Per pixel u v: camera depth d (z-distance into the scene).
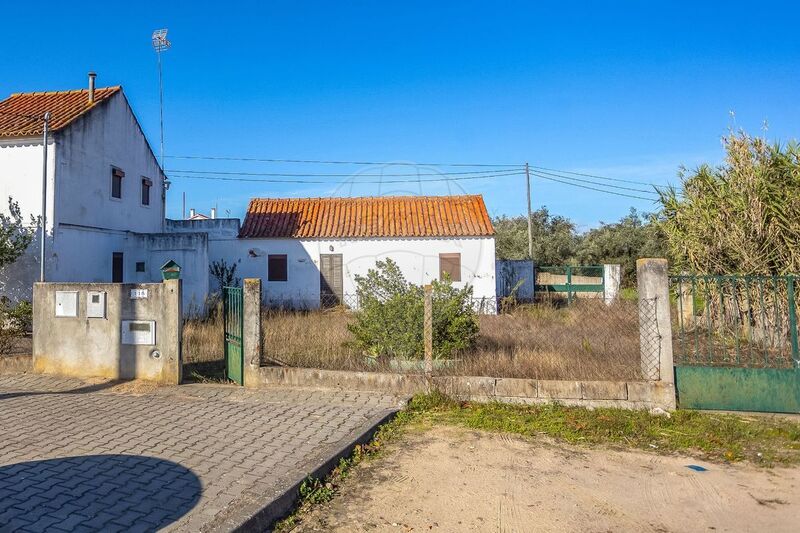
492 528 3.72
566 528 3.74
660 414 6.43
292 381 7.50
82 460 4.66
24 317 9.47
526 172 28.88
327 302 21.86
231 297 8.16
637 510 4.03
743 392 6.52
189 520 3.54
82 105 17.12
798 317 8.31
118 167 18.12
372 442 5.52
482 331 10.45
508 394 6.91
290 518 3.85
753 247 9.14
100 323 8.12
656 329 6.76
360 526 3.75
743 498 4.27
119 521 3.51
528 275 22.47
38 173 14.92
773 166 9.62
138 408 6.50
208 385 7.71
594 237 35.84
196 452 4.91
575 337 9.49
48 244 14.68
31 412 6.27
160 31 22.66
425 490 4.37
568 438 5.67
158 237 17.92
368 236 21.95
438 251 21.81
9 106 17.97
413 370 7.64
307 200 25.44
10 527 3.39
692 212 10.34
